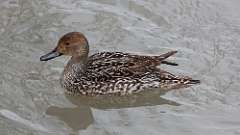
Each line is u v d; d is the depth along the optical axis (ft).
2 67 51.67
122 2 60.85
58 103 49.06
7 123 45.60
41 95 49.32
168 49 54.90
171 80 51.01
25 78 50.83
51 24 57.36
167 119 47.37
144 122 47.16
